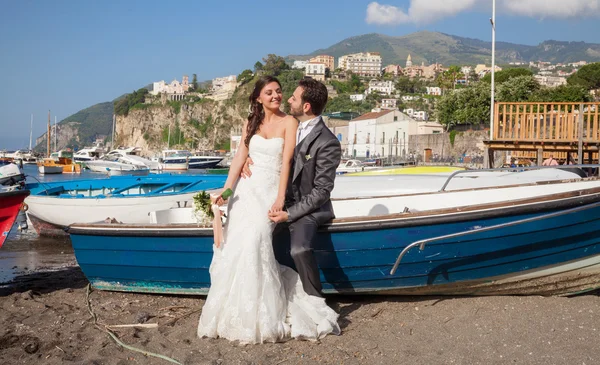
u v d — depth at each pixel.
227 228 4.73
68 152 97.56
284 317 4.50
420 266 5.03
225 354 4.15
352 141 82.94
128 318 5.18
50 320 5.20
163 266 5.61
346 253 5.01
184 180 14.30
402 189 7.63
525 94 66.94
